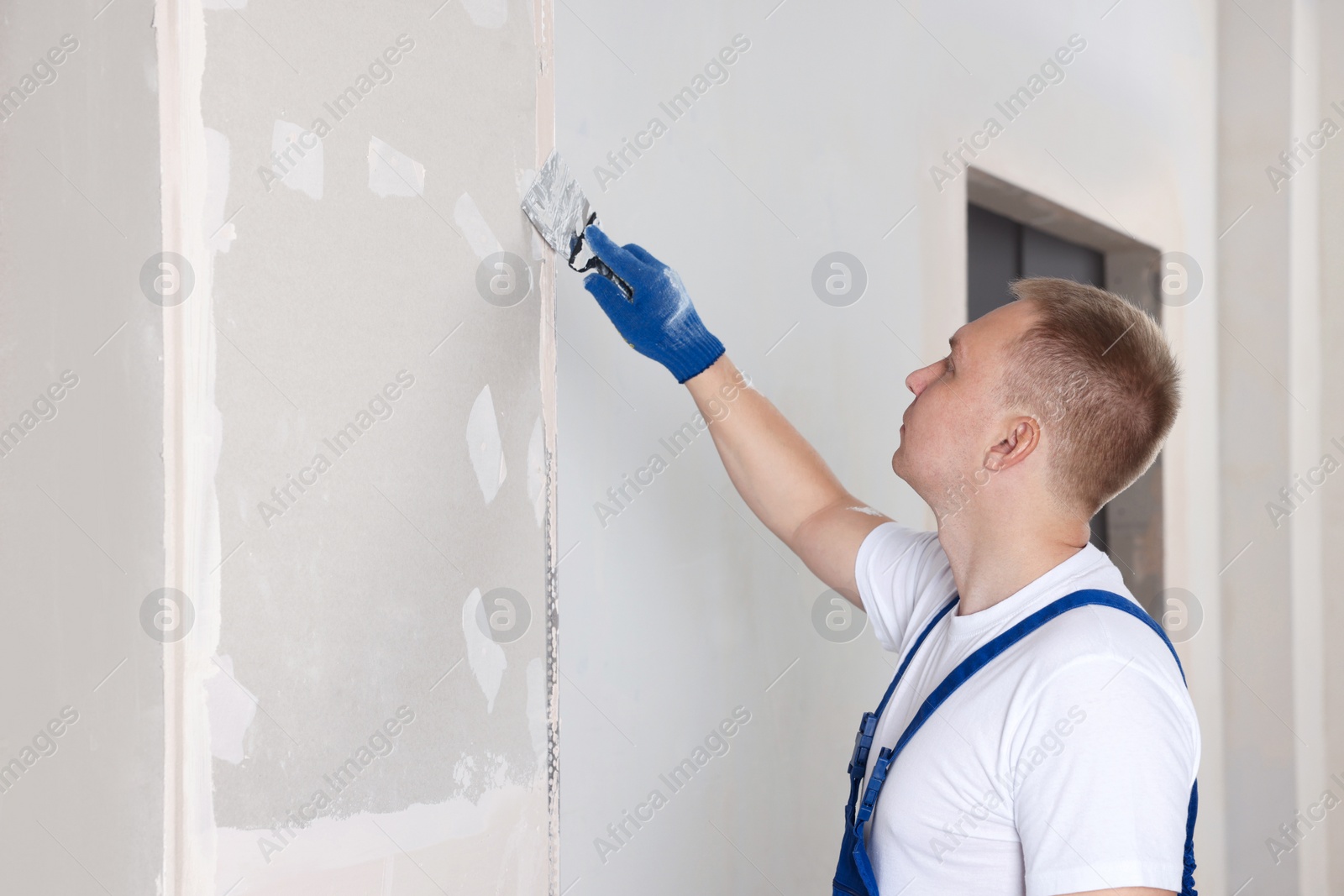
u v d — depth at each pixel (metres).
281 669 0.77
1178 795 0.82
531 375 0.98
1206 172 3.10
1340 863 3.08
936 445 1.06
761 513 1.37
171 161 0.70
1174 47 2.93
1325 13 3.13
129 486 0.74
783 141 1.67
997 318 1.05
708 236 1.53
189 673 0.71
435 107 0.88
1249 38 3.12
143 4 0.71
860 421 1.85
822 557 1.30
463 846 0.92
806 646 1.73
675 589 1.48
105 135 0.76
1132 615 0.92
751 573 1.62
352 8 0.81
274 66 0.76
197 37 0.71
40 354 0.86
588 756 1.33
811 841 1.74
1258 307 3.10
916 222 1.99
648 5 1.42
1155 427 0.98
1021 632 0.94
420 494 0.87
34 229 0.87
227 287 0.73
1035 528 1.01
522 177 0.97
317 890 0.80
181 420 0.71
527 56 0.97
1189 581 2.98
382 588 0.84
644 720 1.42
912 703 1.06
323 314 0.79
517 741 0.97
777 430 1.33
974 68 2.16
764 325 1.64
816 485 1.32
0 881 0.94
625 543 1.39
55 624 0.84
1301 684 3.04
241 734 0.74
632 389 1.41
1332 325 3.11
